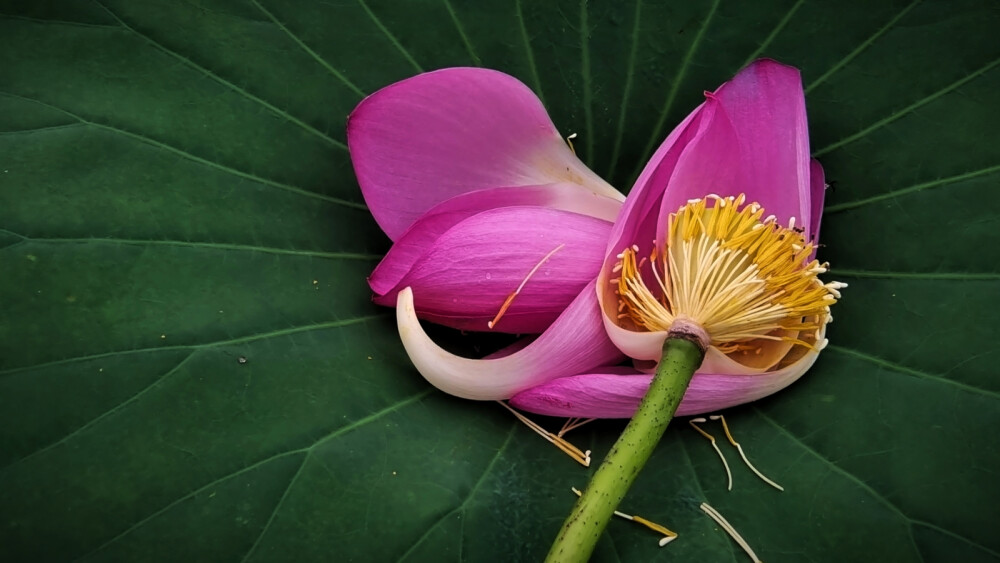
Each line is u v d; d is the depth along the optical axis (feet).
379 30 2.41
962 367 2.18
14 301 2.16
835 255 2.28
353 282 2.28
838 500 2.13
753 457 2.17
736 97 2.23
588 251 2.19
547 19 2.43
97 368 2.14
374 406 2.18
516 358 2.16
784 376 2.17
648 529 2.12
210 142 2.30
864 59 2.37
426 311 2.21
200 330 2.18
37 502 2.07
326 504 2.11
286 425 2.15
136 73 2.32
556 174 2.28
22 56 2.30
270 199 2.29
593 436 2.20
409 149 2.25
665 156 2.17
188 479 2.10
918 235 2.26
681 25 2.42
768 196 2.24
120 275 2.19
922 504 2.11
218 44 2.36
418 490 2.13
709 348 2.13
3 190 2.21
